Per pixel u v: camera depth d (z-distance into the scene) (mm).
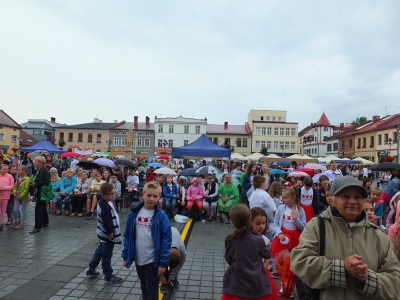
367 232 2162
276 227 4859
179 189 11039
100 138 62531
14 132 48531
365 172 27031
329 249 2152
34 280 4719
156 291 3584
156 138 63281
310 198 6594
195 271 5340
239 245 3184
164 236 3596
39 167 7867
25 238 7180
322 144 67250
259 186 5457
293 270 2260
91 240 7141
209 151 13109
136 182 12695
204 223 9820
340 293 2047
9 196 8078
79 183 10359
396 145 39656
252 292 3064
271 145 66250
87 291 4387
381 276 1945
